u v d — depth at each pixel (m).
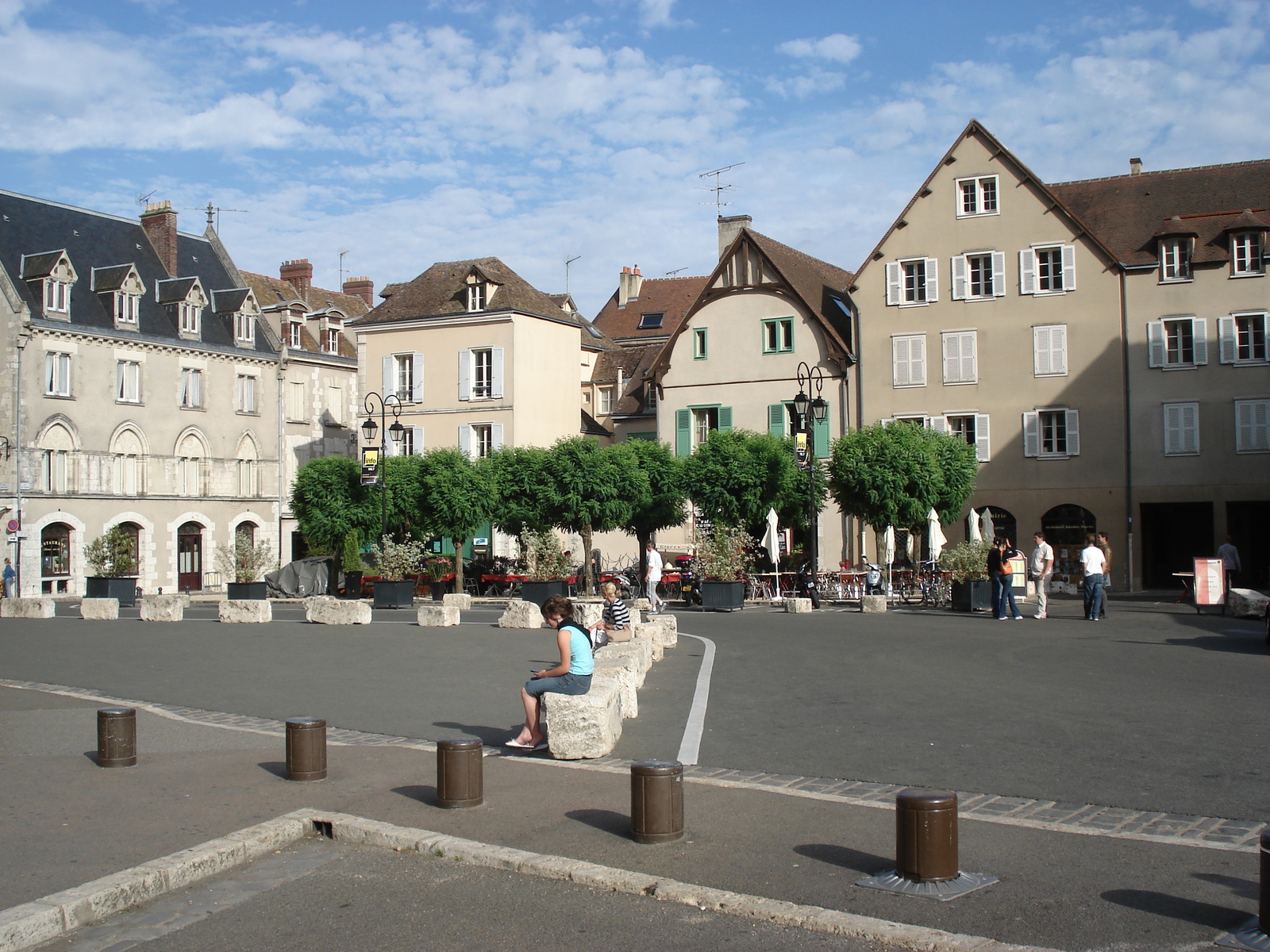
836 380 43.69
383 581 33.47
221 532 53.31
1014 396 41.19
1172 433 39.22
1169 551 40.69
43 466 45.78
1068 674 15.40
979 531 38.94
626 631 16.91
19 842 7.89
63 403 46.56
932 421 42.19
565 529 40.16
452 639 21.95
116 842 7.88
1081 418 40.31
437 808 8.63
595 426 55.31
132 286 49.50
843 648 19.11
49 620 29.81
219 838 7.78
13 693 15.80
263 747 11.50
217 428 53.38
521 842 7.65
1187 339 39.41
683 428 46.28
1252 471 38.38
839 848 7.32
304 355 57.91
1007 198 41.53
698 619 26.69
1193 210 41.12
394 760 10.62
